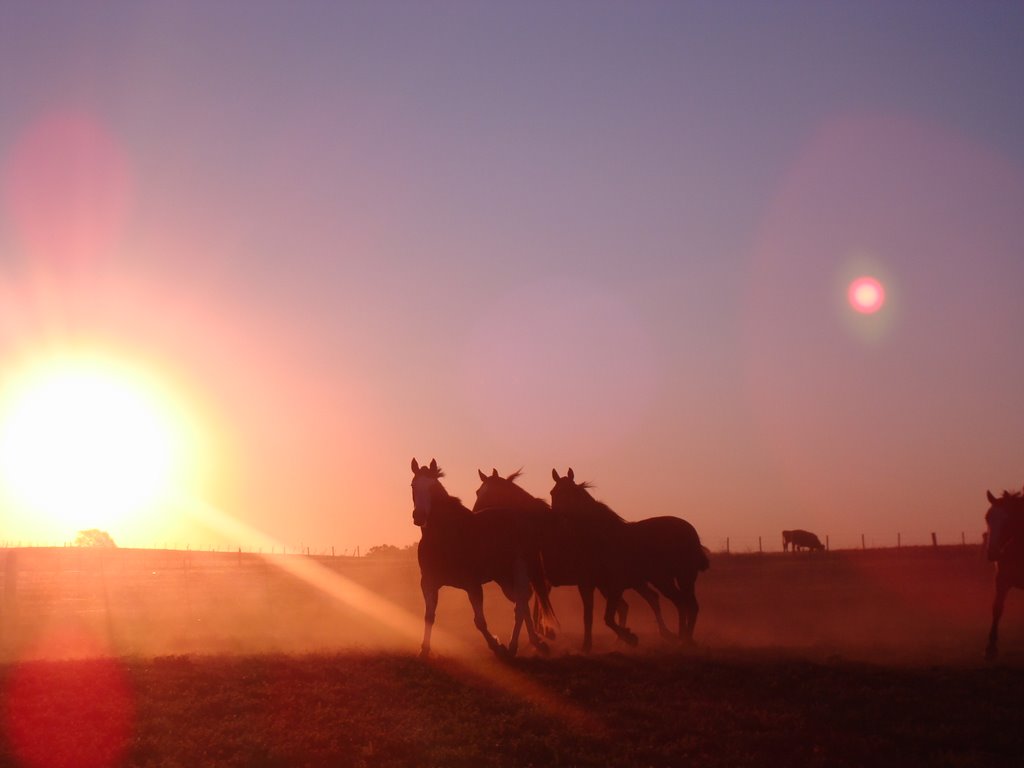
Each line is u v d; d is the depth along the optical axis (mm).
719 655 17500
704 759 11047
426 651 17516
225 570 59625
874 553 56969
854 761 10938
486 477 20938
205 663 16969
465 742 11828
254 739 11992
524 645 20922
